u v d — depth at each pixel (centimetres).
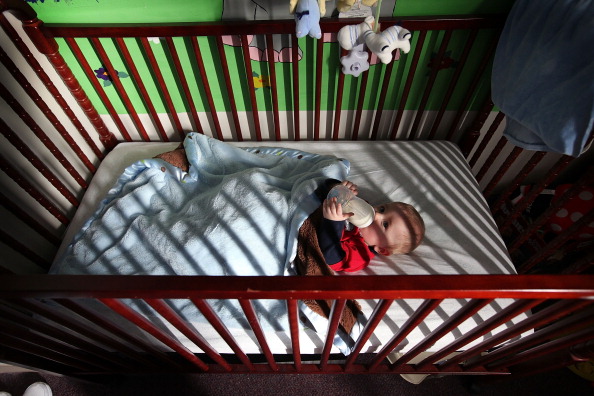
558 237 110
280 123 149
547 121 83
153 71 128
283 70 127
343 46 100
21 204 113
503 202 143
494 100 107
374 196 127
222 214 108
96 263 107
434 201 125
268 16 111
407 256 113
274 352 105
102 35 109
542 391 131
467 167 136
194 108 138
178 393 134
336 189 102
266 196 110
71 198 132
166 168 126
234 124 147
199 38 117
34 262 114
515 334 80
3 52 100
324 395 133
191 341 94
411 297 57
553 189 152
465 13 108
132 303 102
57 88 125
